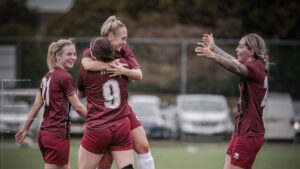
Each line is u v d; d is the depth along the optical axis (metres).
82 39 53.34
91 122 16.53
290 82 53.81
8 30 91.12
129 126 16.81
